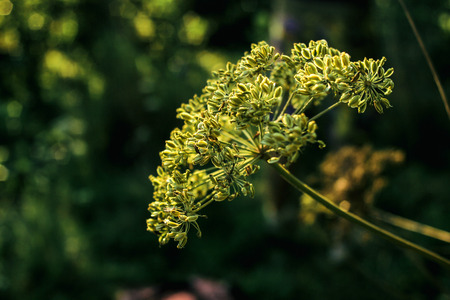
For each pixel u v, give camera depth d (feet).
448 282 11.07
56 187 14.60
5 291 11.21
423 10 17.52
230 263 13.32
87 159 17.74
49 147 17.39
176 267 13.25
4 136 17.34
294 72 3.84
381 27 15.97
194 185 3.58
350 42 11.06
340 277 11.68
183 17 29.30
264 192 14.32
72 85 20.68
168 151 3.28
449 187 15.56
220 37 33.06
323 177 7.36
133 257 13.58
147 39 26.27
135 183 16.94
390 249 12.16
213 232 14.75
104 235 14.05
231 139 3.77
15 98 20.10
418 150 18.61
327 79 2.95
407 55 18.21
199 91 21.38
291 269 12.44
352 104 2.92
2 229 12.45
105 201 15.69
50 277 11.82
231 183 3.12
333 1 10.52
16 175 14.71
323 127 11.30
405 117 18.57
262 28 30.17
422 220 13.65
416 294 10.93
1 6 20.70
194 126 3.36
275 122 2.97
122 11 24.57
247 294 11.64
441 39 18.21
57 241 12.48
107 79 19.95
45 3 21.13
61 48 21.90
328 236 8.01
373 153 6.71
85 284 11.88
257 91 2.98
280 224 13.33
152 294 10.36
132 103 19.60
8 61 20.29
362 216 6.66
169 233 3.16
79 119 18.98
